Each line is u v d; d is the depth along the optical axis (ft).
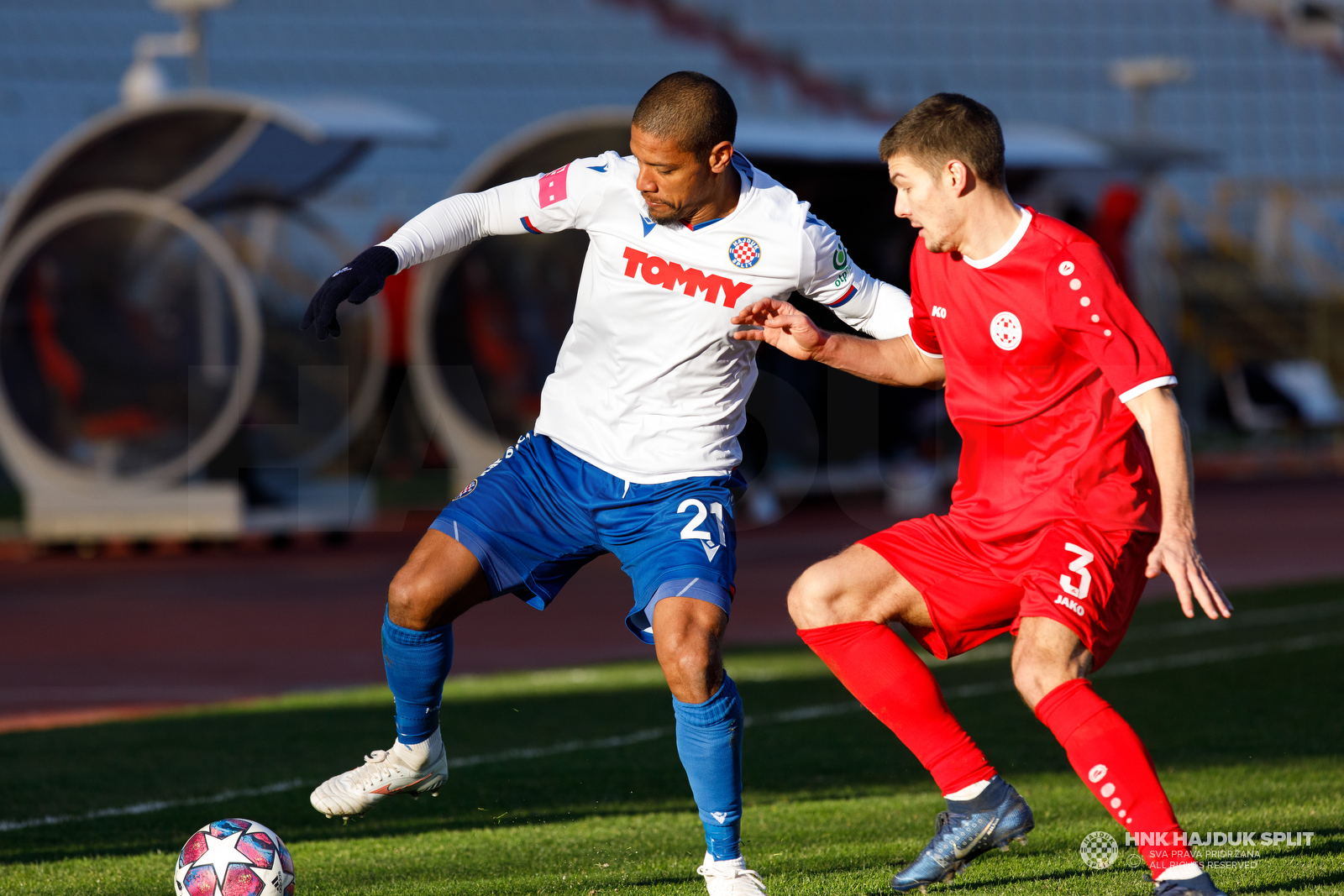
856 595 44.93
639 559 45.65
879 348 47.19
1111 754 39.93
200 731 77.36
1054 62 469.98
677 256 45.06
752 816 56.90
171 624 126.52
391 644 46.03
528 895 45.50
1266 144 454.40
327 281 44.27
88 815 58.85
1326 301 360.28
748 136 192.34
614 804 59.93
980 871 47.26
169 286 204.03
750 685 89.56
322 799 48.03
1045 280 41.98
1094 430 42.98
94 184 195.62
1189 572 38.52
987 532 44.45
